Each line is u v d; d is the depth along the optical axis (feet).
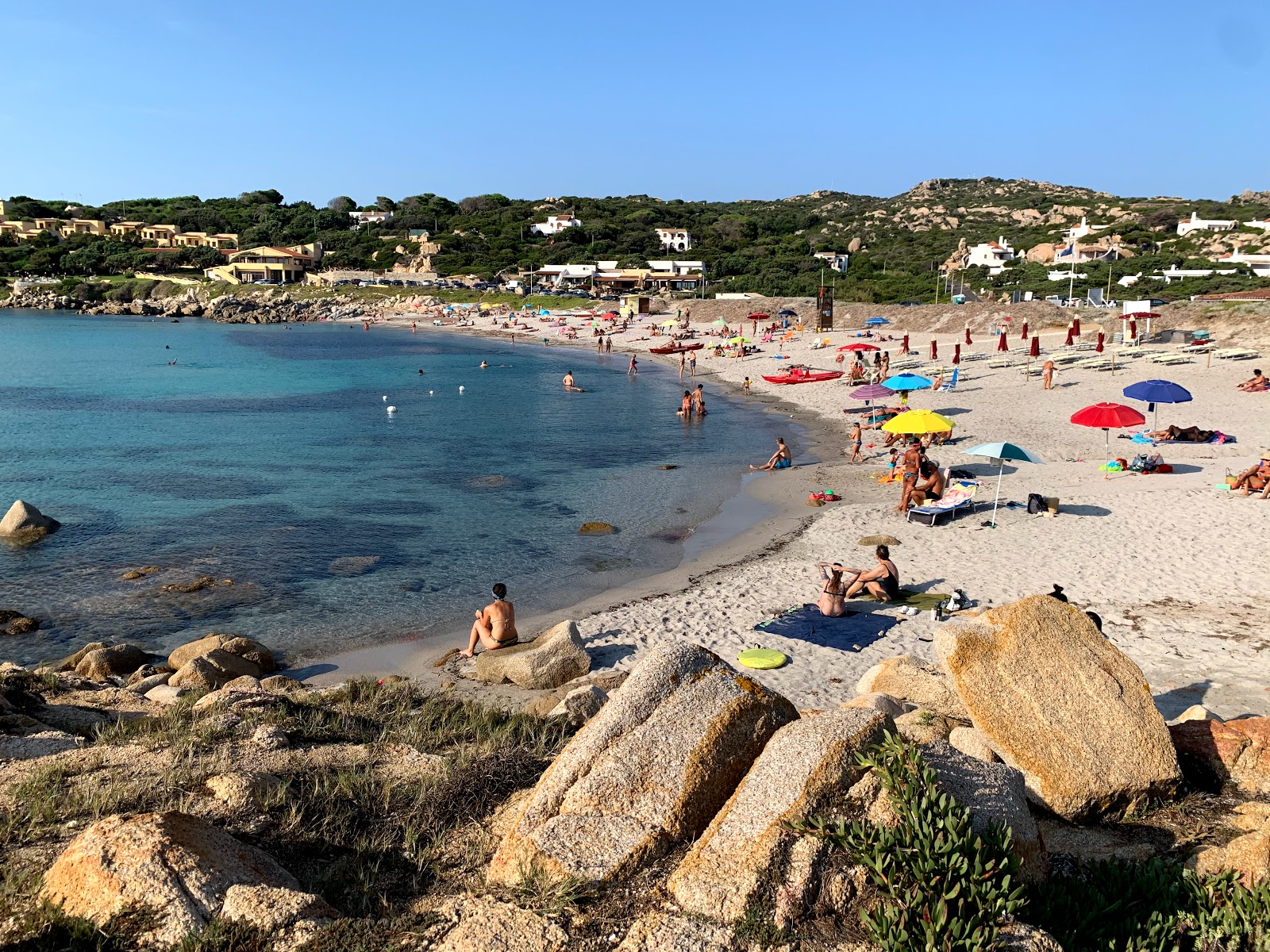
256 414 148.97
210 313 442.09
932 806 16.26
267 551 69.46
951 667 23.36
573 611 55.62
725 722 18.92
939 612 50.62
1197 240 409.69
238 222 629.92
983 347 193.77
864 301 339.98
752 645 47.75
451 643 51.13
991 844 16.06
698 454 110.93
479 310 405.80
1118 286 313.32
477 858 19.72
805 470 96.78
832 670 44.04
